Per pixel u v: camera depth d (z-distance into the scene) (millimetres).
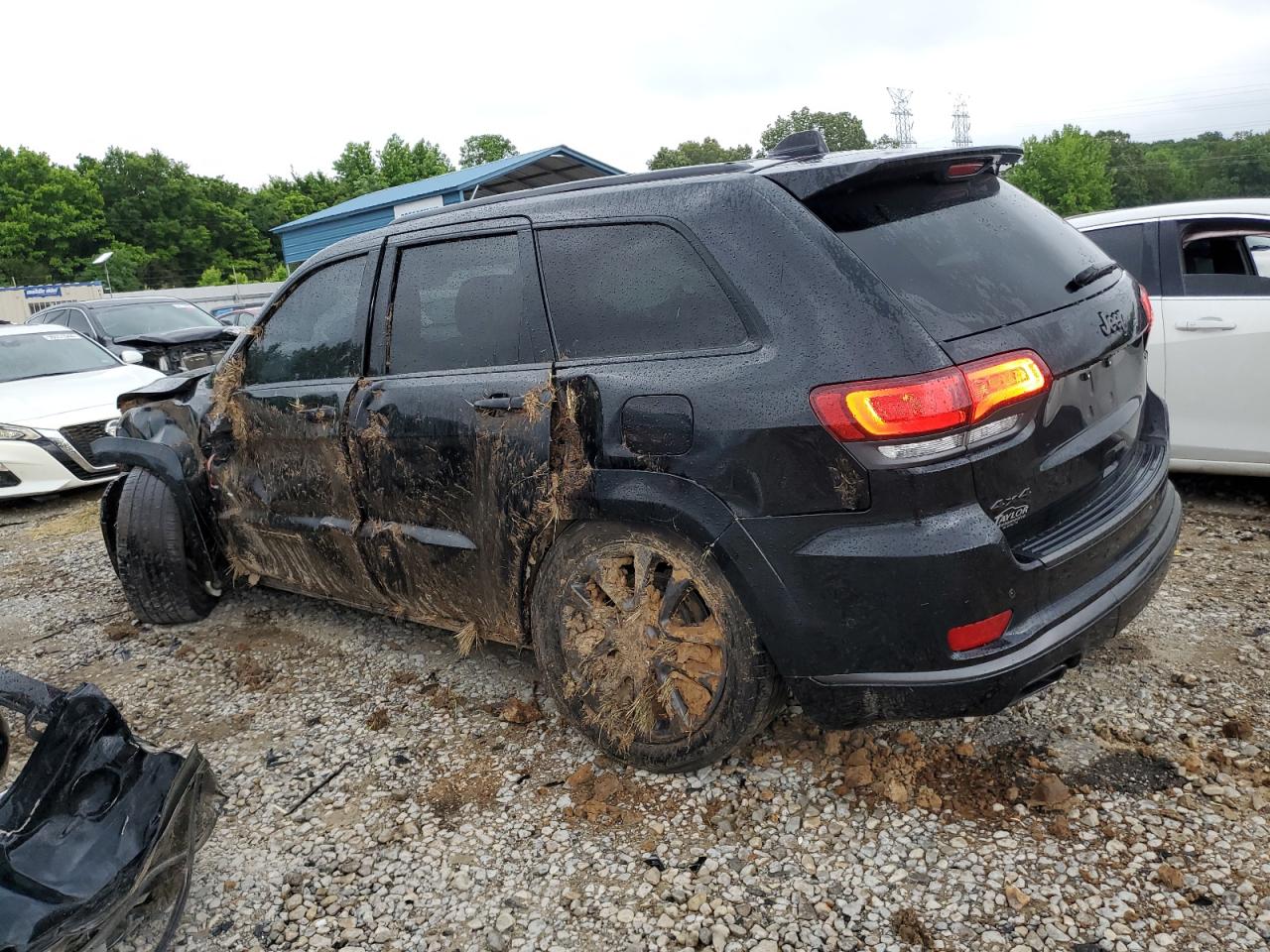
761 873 2275
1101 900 2070
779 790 2566
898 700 2184
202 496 3982
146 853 2057
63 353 8398
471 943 2160
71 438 7074
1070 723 2746
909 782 2541
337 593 3617
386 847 2531
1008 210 2582
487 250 2885
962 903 2107
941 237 2318
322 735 3160
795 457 2125
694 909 2182
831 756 2689
